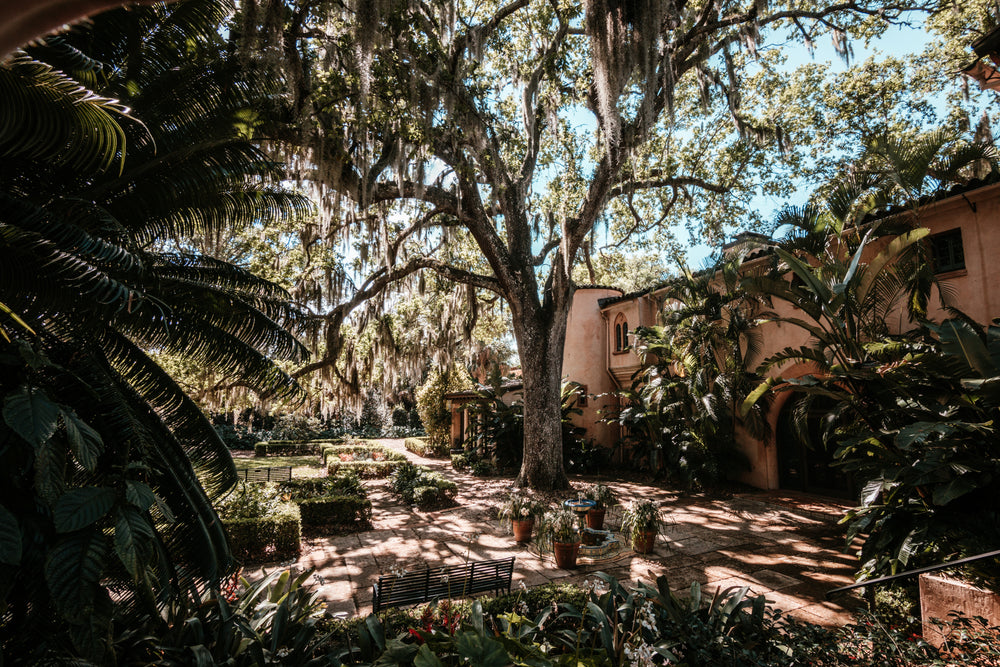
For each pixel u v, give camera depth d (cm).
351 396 2234
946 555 584
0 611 355
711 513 1266
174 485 544
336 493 1381
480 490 1655
